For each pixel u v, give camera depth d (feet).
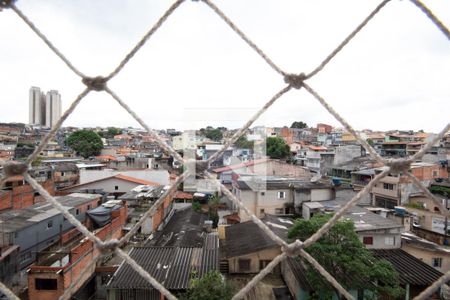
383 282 28.12
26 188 55.21
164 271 30.48
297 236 30.35
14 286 33.96
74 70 6.41
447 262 37.83
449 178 68.90
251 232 45.03
